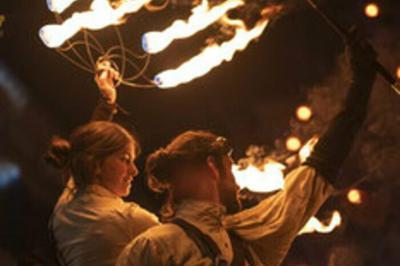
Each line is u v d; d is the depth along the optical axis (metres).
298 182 4.37
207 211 4.12
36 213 10.05
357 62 4.44
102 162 4.43
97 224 4.33
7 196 10.00
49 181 10.00
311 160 4.41
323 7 4.46
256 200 4.93
